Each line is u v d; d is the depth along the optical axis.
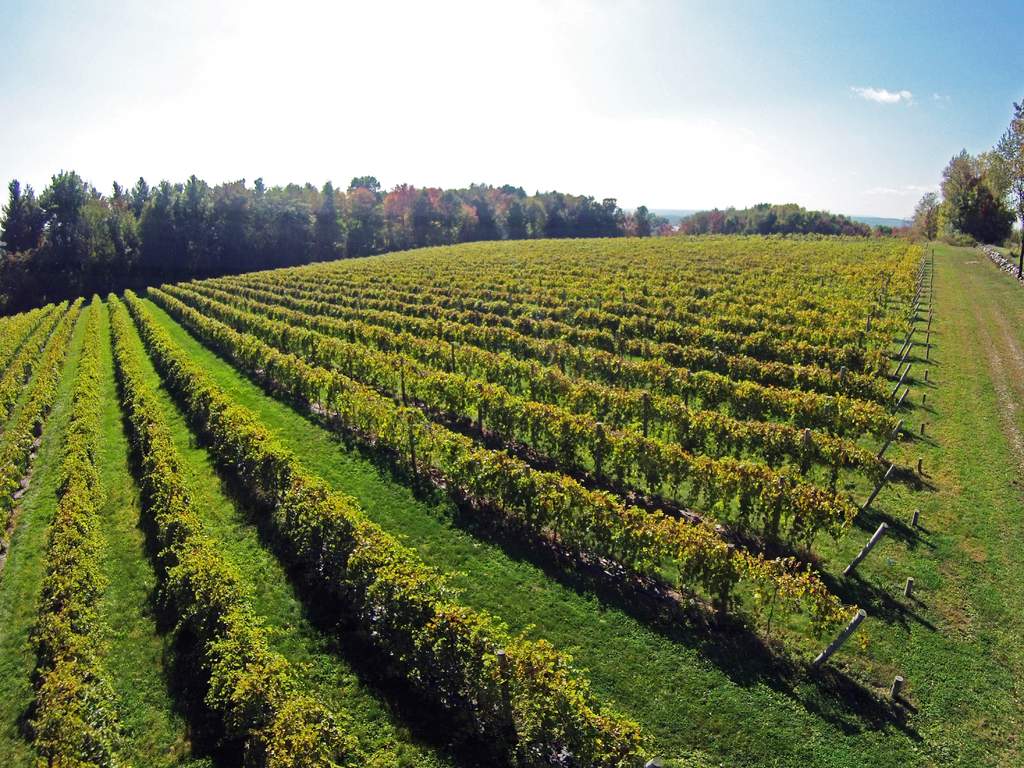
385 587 12.70
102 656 13.14
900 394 25.86
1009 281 48.28
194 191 102.06
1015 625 13.32
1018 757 10.55
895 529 16.89
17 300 83.62
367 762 10.45
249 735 10.23
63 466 21.11
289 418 26.86
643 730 11.20
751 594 14.65
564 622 13.91
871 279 46.62
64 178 94.88
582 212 145.88
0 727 11.95
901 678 11.75
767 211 141.88
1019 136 43.66
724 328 35.34
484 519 17.94
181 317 54.94
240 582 13.65
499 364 27.41
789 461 19.42
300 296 57.47
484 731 11.07
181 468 19.92
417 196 127.56
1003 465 19.73
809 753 10.72
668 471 17.70
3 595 16.11
